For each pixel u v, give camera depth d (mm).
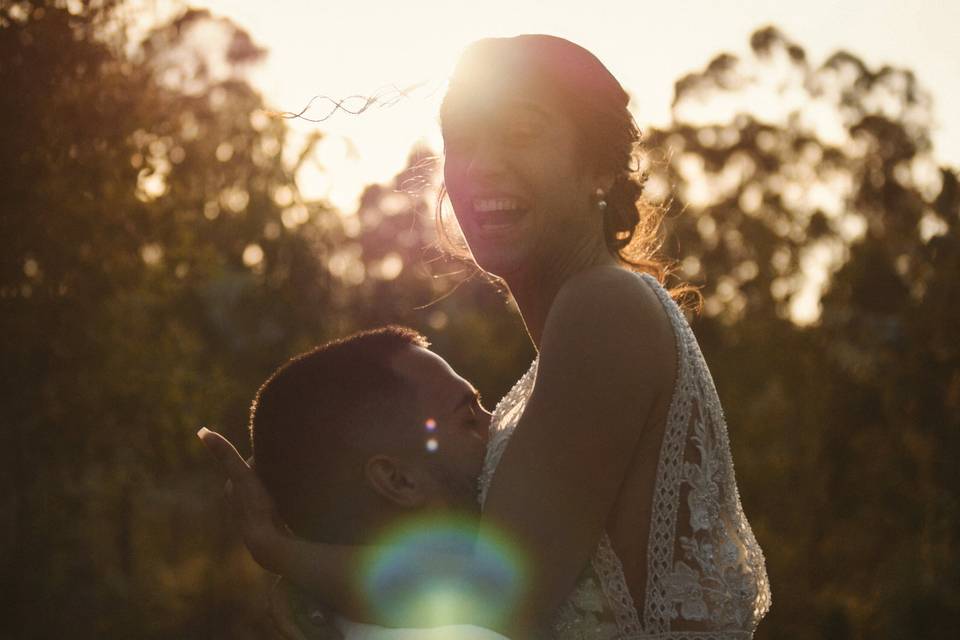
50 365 15578
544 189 2371
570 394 2232
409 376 2402
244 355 27562
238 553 27906
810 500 21375
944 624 16859
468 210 2432
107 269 15570
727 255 36875
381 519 2369
